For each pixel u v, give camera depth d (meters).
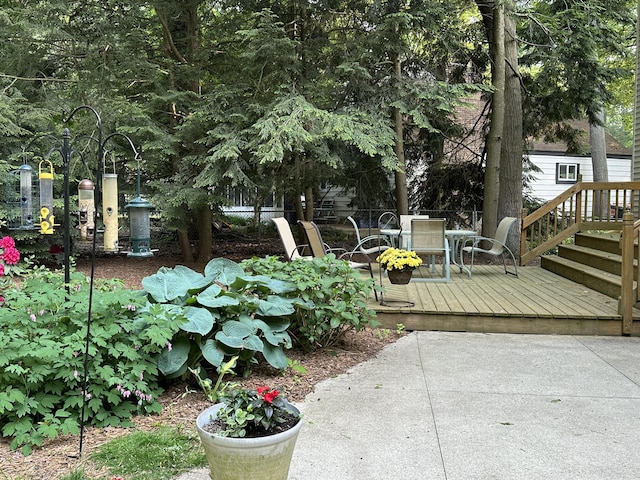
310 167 9.55
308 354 4.26
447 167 12.02
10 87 8.50
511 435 2.79
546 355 4.27
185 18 9.30
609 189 8.03
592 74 10.04
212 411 2.20
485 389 3.48
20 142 8.46
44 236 8.95
